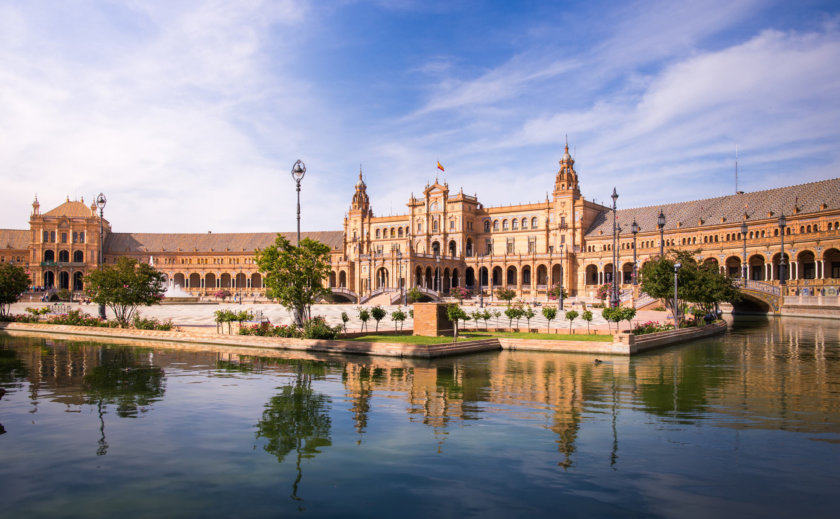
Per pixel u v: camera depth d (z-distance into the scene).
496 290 135.62
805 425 18.02
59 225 158.50
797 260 93.81
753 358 34.50
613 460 14.60
